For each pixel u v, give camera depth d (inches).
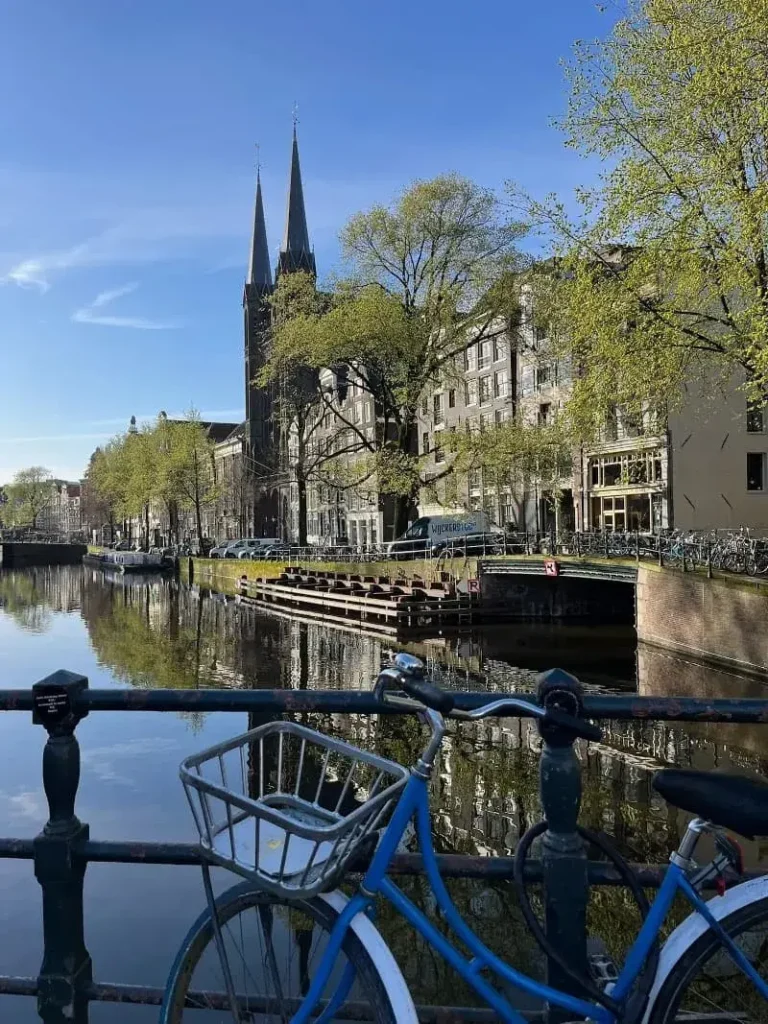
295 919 79.7
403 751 436.5
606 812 340.5
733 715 80.0
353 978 72.8
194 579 2391.7
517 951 187.5
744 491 1213.1
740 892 70.4
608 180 580.7
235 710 88.2
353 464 1413.6
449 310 1224.2
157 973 208.5
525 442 1157.1
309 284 1337.4
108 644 975.0
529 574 1082.7
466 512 1456.7
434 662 802.2
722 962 71.2
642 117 570.9
